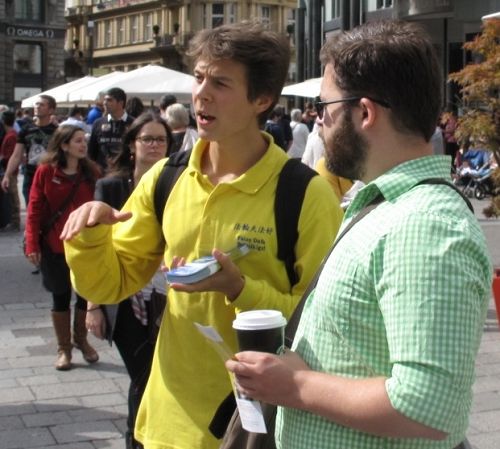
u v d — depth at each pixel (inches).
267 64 103.1
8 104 2346.2
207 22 2598.4
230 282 96.5
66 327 243.4
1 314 312.7
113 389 227.0
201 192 107.6
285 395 68.6
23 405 213.8
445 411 62.2
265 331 73.9
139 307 151.9
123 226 114.6
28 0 2413.9
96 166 239.8
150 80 569.6
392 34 72.4
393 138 72.4
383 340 68.1
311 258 103.2
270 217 104.3
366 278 68.1
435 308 63.1
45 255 237.5
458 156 727.1
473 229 67.0
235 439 85.1
